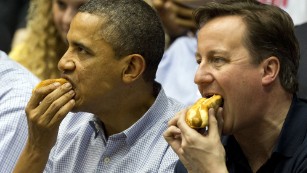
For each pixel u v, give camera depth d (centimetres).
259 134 374
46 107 404
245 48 362
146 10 417
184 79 609
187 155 365
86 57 403
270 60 365
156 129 423
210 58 366
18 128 462
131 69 411
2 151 454
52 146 415
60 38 685
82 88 404
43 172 434
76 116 448
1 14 924
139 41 410
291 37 370
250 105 366
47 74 687
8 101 470
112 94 409
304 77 445
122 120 421
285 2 595
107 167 420
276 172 366
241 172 383
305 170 354
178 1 629
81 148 433
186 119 366
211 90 366
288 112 371
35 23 694
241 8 366
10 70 495
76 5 648
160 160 414
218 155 360
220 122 366
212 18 371
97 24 402
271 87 367
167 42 659
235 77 361
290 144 366
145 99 424
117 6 409
